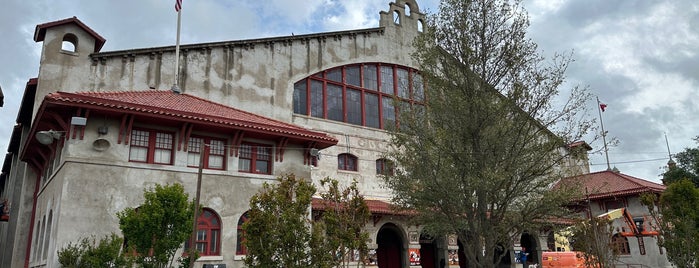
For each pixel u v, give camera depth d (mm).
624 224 34781
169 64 26906
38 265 20406
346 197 17234
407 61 37938
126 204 18812
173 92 24781
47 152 23219
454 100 17797
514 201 18422
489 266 17047
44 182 24062
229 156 21609
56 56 23859
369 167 33125
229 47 29297
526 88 17422
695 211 22266
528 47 18109
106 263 15711
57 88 23453
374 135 34219
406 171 20234
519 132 17203
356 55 35125
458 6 18531
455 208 18250
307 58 32625
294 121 30812
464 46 18172
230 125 21047
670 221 23422
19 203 29516
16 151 33406
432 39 18891
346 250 20109
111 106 18500
